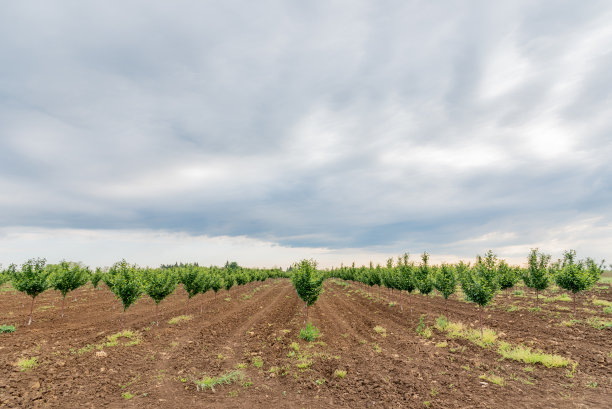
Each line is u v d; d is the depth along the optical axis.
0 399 10.08
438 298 41.47
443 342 18.59
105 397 10.88
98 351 16.22
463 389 11.58
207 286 33.03
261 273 88.88
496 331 20.66
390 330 23.44
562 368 13.43
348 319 29.16
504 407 9.99
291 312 33.53
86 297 41.00
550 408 9.77
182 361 15.37
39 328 21.66
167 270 26.42
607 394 10.62
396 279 33.91
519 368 13.69
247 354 17.02
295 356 16.69
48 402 10.20
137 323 25.19
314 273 25.03
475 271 26.48
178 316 28.98
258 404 10.80
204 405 10.60
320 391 12.03
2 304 32.56
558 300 32.53
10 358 14.13
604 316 23.25
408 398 10.98
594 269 34.00
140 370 13.86
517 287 47.50
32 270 23.19
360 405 10.72
